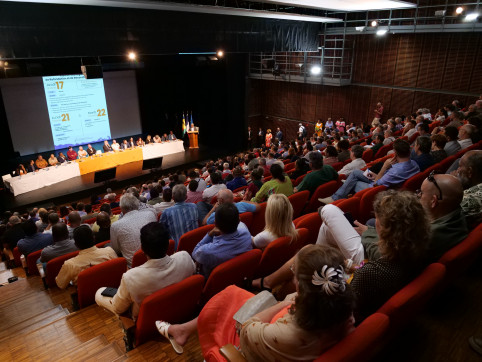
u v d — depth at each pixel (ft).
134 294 7.90
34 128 49.49
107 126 55.72
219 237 9.09
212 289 8.54
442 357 6.52
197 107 59.26
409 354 6.59
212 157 52.80
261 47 41.96
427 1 38.65
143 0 24.59
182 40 34.81
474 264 9.02
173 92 60.03
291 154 30.91
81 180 43.55
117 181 43.14
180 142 54.90
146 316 7.77
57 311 13.05
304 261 4.20
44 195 39.22
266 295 6.03
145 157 51.03
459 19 36.55
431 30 38.27
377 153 23.32
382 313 4.95
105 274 11.07
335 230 7.25
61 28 27.53
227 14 35.22
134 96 57.41
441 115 30.94
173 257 8.38
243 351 4.93
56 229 14.43
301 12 44.09
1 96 46.34
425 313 7.59
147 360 8.07
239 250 9.05
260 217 14.15
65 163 44.21
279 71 51.03
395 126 33.09
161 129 61.57
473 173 8.95
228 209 8.79
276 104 60.59
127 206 12.87
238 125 57.26
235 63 53.72
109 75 54.24
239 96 56.03
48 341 10.47
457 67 39.40
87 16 28.58
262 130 62.85
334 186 15.78
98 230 16.26
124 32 30.91
